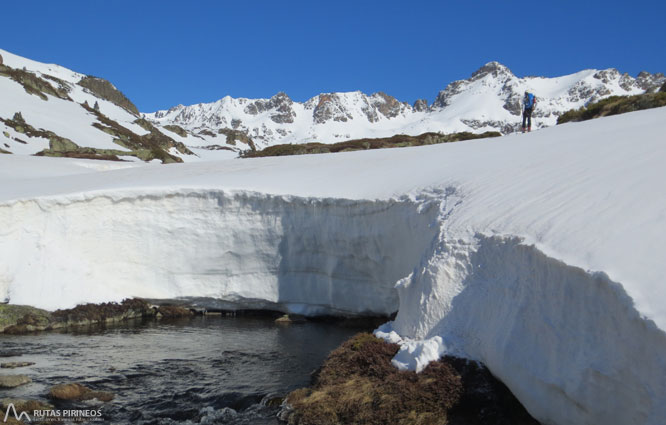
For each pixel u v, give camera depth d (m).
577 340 7.10
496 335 8.64
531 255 8.59
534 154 14.05
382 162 20.11
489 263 9.66
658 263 6.73
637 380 6.07
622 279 6.68
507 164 13.73
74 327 17.67
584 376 6.80
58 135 74.31
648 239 7.32
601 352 6.68
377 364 10.00
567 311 7.43
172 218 19.58
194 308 20.03
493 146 17.95
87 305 18.47
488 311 9.12
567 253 7.92
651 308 6.09
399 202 14.49
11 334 16.61
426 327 10.12
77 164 37.84
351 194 16.38
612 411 6.42
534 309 8.08
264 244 18.67
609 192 9.35
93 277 19.27
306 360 13.44
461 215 11.44
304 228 17.70
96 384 11.74
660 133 12.42
